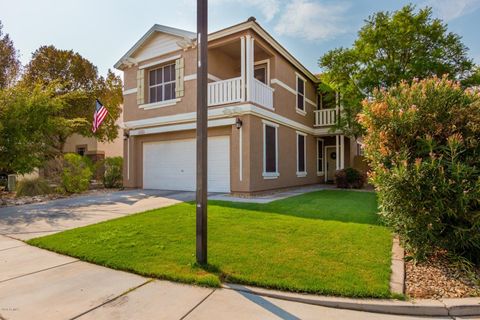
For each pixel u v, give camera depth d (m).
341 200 9.61
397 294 3.29
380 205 5.00
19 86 11.27
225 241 5.08
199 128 4.18
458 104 4.36
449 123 4.30
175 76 12.64
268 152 11.89
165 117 12.77
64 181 12.41
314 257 4.34
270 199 9.80
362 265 4.05
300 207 8.12
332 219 6.68
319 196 10.80
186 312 3.04
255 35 11.21
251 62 10.79
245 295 3.40
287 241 5.07
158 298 3.34
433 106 4.40
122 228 6.02
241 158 10.68
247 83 10.63
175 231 5.75
